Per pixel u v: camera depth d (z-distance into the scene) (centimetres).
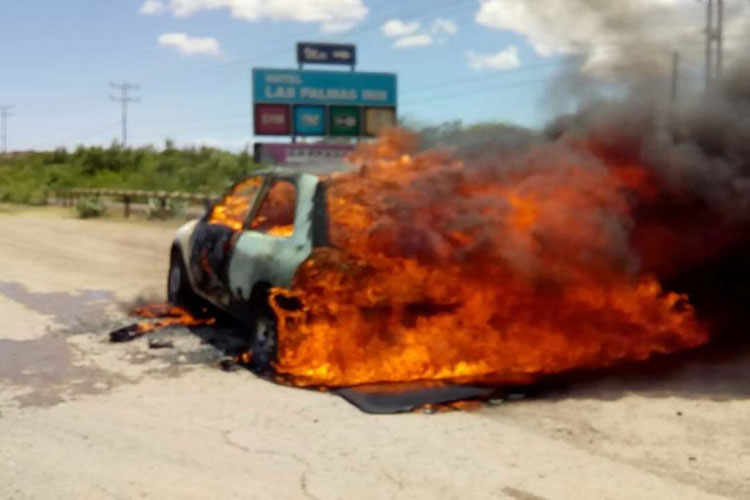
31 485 387
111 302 938
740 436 462
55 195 4175
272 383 583
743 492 380
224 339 734
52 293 1008
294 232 612
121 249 1587
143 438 460
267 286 621
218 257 720
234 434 468
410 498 373
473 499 372
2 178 5444
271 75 4372
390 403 524
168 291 902
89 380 593
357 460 424
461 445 448
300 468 412
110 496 373
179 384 580
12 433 469
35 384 582
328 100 4434
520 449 441
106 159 6481
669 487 387
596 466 415
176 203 2586
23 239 1794
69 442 453
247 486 387
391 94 4522
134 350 693
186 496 374
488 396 542
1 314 861
